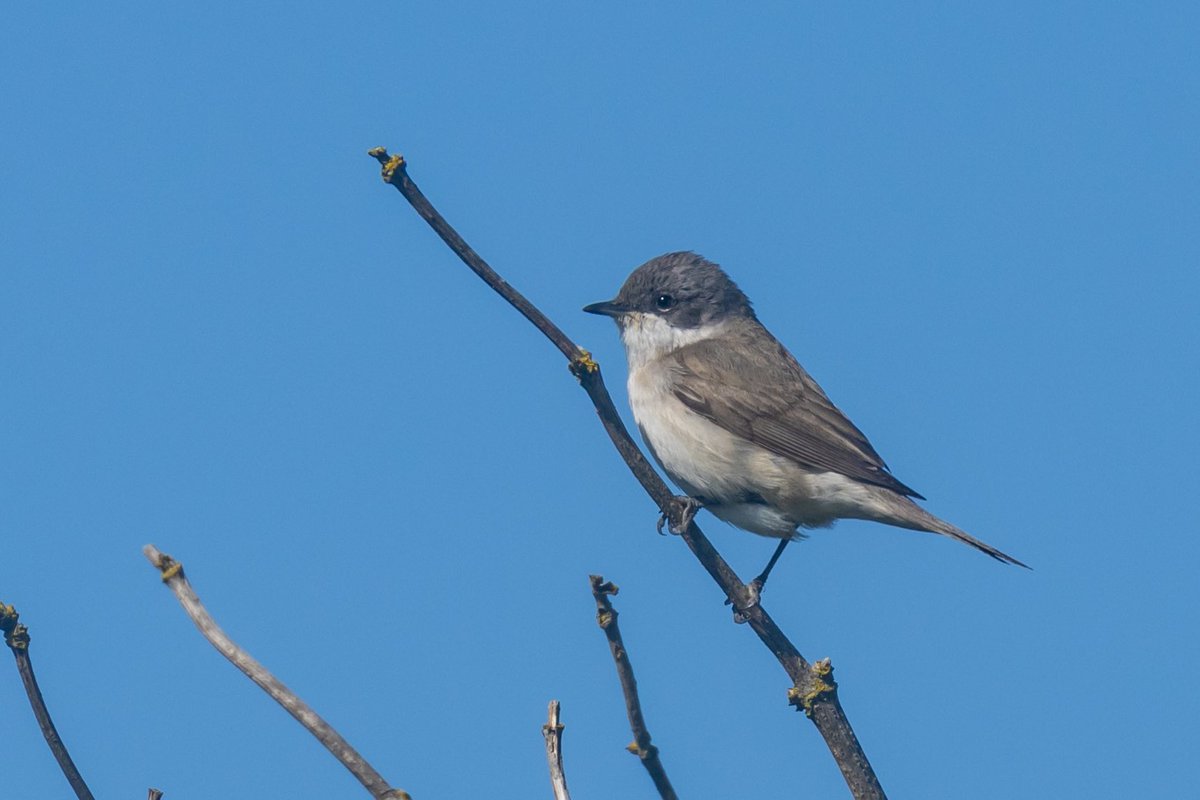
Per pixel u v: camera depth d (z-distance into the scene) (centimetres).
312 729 615
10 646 663
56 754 657
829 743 815
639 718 788
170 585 636
